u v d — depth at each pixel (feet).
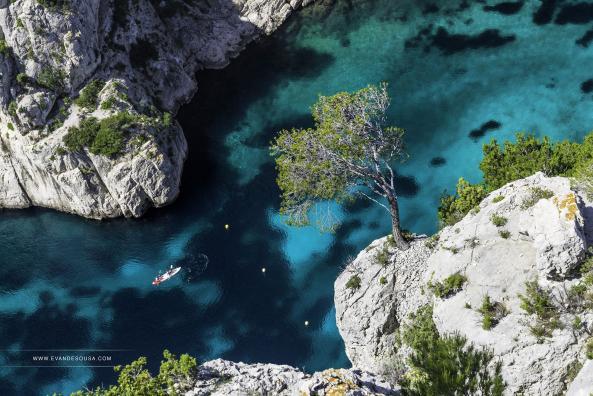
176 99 337.52
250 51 362.94
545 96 320.29
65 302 273.95
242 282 270.26
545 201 176.55
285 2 372.17
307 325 253.44
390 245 225.97
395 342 211.82
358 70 346.74
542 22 351.67
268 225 288.51
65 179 298.76
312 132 225.15
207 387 186.60
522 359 172.04
